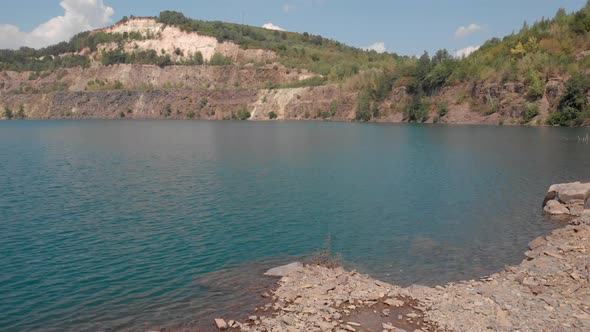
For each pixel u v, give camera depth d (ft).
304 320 51.42
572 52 411.95
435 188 132.36
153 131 377.30
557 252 72.02
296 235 89.10
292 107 596.70
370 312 53.57
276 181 144.25
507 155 200.95
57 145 260.62
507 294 57.77
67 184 139.64
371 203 114.73
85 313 56.34
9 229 92.89
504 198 118.42
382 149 232.32
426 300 56.75
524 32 485.56
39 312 56.95
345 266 72.23
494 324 49.78
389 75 526.16
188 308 56.75
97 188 133.69
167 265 73.00
